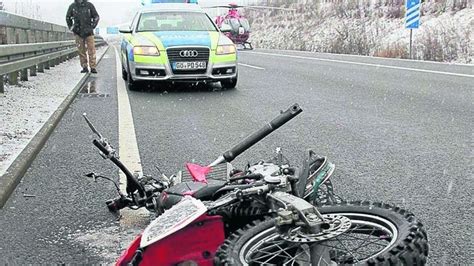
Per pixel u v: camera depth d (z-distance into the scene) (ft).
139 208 14.71
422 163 19.03
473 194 15.74
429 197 15.52
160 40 39.19
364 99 34.06
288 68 57.00
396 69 52.03
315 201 9.51
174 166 19.21
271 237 8.38
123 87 42.27
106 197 16.26
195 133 24.75
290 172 9.38
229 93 38.17
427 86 38.96
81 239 13.37
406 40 82.94
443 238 12.78
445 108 29.94
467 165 18.69
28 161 19.52
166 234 8.54
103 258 12.29
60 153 21.54
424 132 24.03
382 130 24.66
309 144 22.22
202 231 8.86
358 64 59.36
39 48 44.21
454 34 73.46
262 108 31.48
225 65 39.24
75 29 51.96
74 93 36.99
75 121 28.09
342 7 119.55
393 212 8.56
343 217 8.12
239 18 108.17
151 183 13.05
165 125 26.68
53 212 15.15
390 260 7.43
